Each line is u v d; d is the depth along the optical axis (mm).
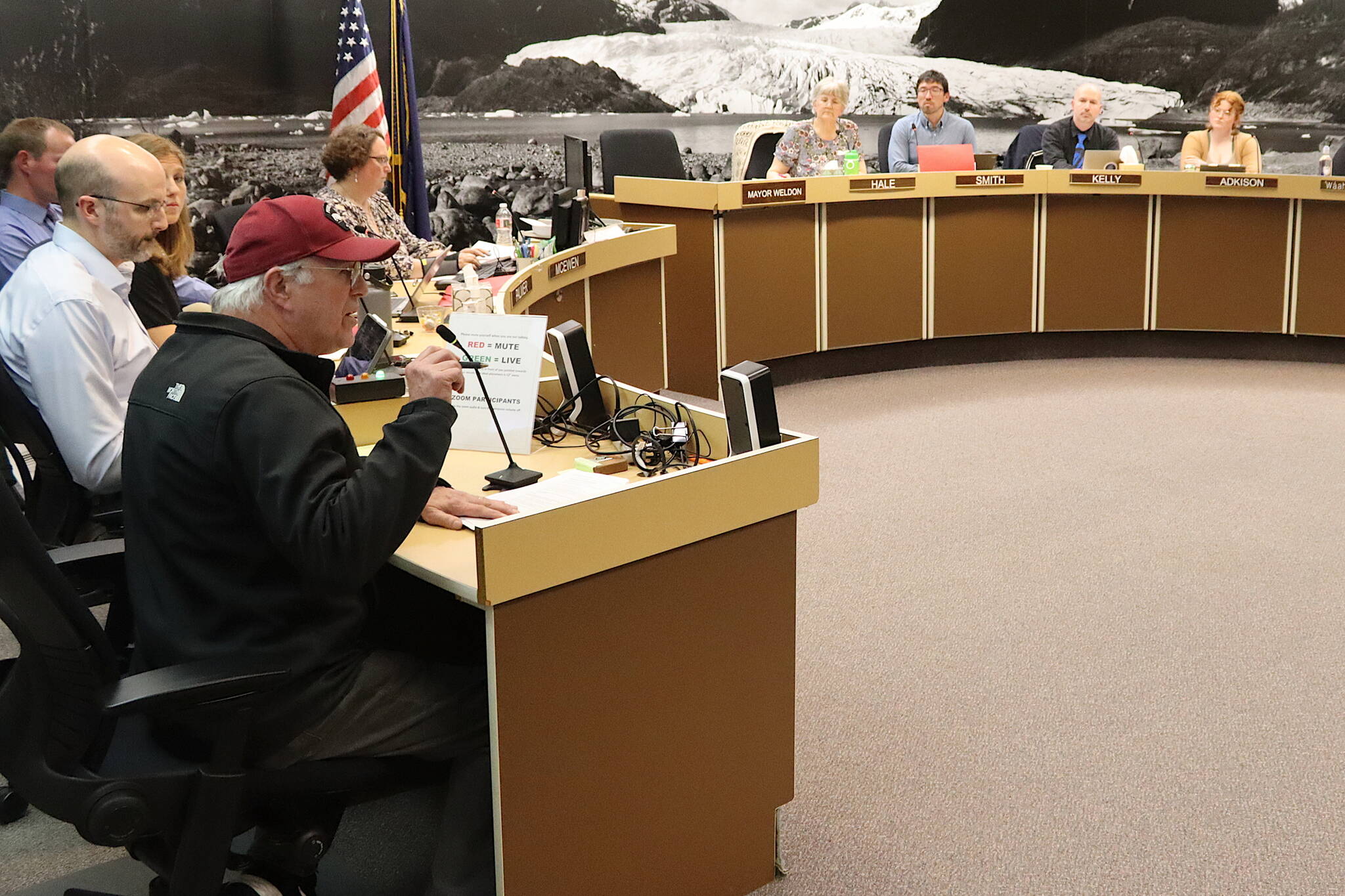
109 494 2408
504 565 1604
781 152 6352
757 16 8422
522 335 2344
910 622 3258
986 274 6316
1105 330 6504
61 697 1559
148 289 3016
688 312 5832
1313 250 6277
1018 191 6176
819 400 5773
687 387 5918
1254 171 6809
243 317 1765
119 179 2449
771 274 5895
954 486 4402
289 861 1724
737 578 1934
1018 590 3457
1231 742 2619
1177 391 5820
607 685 1785
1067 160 6598
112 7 5996
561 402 2574
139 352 2527
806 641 3150
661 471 2131
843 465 4699
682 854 1966
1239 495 4266
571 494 1989
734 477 1862
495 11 7566
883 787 2459
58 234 2498
